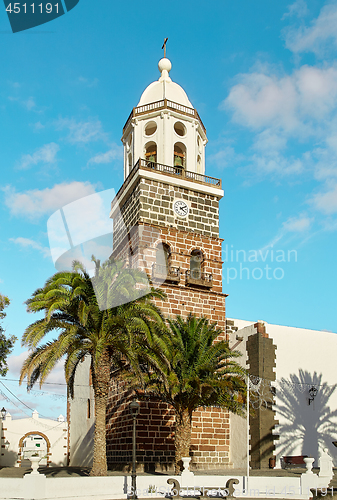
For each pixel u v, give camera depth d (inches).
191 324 1019.3
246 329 1333.7
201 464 1237.7
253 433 1218.0
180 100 1604.3
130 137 1610.5
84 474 977.5
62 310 904.9
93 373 938.1
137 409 852.6
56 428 2074.3
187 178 1487.5
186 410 975.6
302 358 1323.8
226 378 971.9
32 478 743.1
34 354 851.4
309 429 1274.6
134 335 899.4
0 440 2007.9
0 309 1157.1
